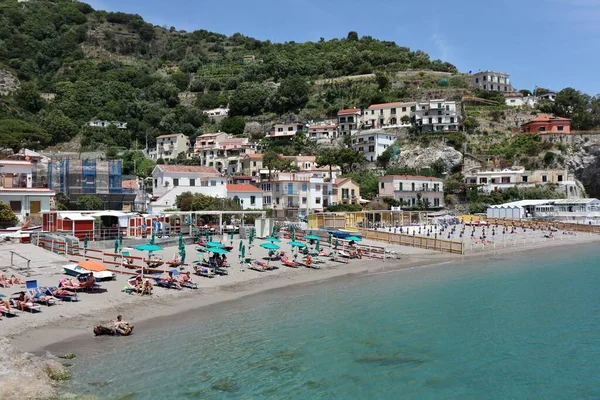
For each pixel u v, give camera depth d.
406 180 126.62
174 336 29.28
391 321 33.78
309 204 112.25
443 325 33.16
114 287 38.97
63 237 52.88
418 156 152.75
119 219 64.88
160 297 38.09
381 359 26.83
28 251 48.84
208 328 31.12
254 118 198.38
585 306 38.50
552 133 150.38
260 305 37.56
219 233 71.44
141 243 59.91
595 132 147.62
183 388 22.20
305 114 194.75
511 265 60.03
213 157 167.50
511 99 185.62
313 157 152.00
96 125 188.00
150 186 120.06
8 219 63.47
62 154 150.38
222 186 100.69
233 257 55.53
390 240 76.38
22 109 183.00
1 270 41.12
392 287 45.38
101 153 161.75
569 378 24.91
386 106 174.12
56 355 25.23
